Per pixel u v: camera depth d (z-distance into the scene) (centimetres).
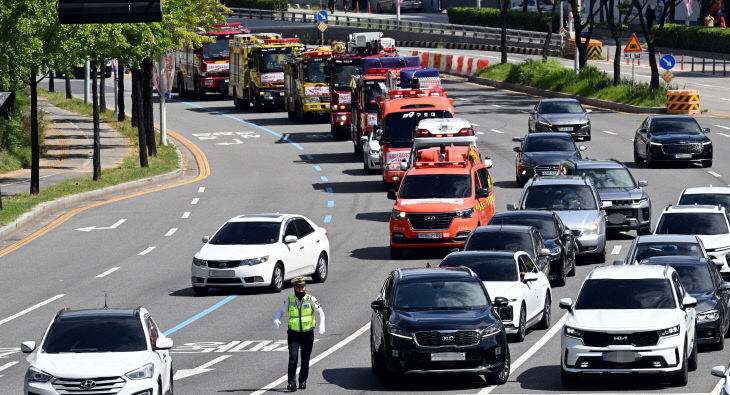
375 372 4284
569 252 6197
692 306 4066
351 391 4009
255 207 9150
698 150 9850
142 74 14150
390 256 7138
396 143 9538
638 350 3872
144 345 3506
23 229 8375
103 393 3316
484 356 3928
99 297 6025
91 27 9781
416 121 9575
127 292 6172
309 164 11519
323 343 4916
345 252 7344
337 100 12912
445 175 7256
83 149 13000
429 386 4069
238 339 5012
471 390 3978
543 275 5175
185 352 4769
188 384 4169
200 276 6059
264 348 4822
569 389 3950
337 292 6094
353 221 8456
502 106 14738
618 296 4116
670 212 6150
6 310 5744
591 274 4266
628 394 3825
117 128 14938
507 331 4675
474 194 7194
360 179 10462
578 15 15862
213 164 11838
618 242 7412
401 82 10388
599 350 3894
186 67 18250
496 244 5534
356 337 5012
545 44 17650
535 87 16200
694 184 9206
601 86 14962
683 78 16212
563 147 9469
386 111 9619
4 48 8231
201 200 9588
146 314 3709
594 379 4147
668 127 10112
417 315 4022
